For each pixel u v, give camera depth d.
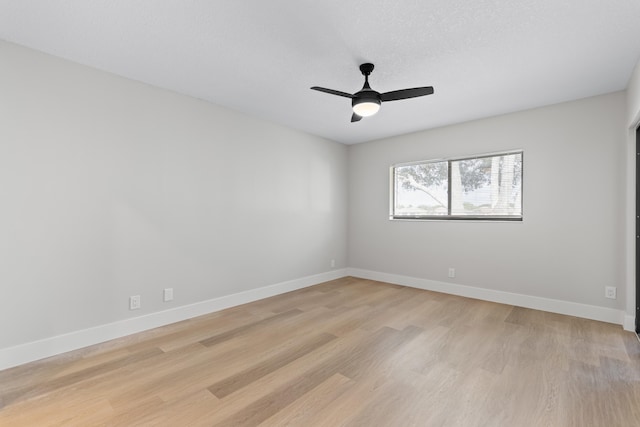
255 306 3.57
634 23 1.92
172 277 3.04
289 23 1.95
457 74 2.63
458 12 1.83
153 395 1.83
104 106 2.60
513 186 3.68
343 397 1.81
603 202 3.07
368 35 2.08
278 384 1.95
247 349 2.45
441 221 4.21
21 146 2.20
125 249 2.72
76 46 2.22
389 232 4.77
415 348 2.46
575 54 2.30
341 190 5.17
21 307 2.21
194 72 2.64
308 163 4.55
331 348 2.46
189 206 3.17
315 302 3.73
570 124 3.24
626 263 2.86
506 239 3.67
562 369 2.13
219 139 3.44
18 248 2.19
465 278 4.00
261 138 3.89
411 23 1.94
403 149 4.61
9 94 2.15
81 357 2.30
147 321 2.86
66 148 2.40
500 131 3.69
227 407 1.72
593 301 3.13
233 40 2.15
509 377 2.03
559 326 2.93
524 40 2.12
